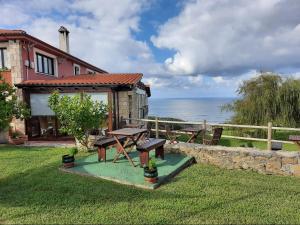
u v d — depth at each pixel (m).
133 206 4.39
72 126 8.58
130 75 13.59
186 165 7.08
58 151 8.99
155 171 5.46
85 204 4.47
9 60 11.42
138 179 5.65
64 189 5.21
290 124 12.34
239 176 6.24
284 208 4.37
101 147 7.26
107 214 4.08
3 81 6.37
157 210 4.24
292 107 12.38
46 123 12.12
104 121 10.36
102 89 10.95
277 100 12.48
